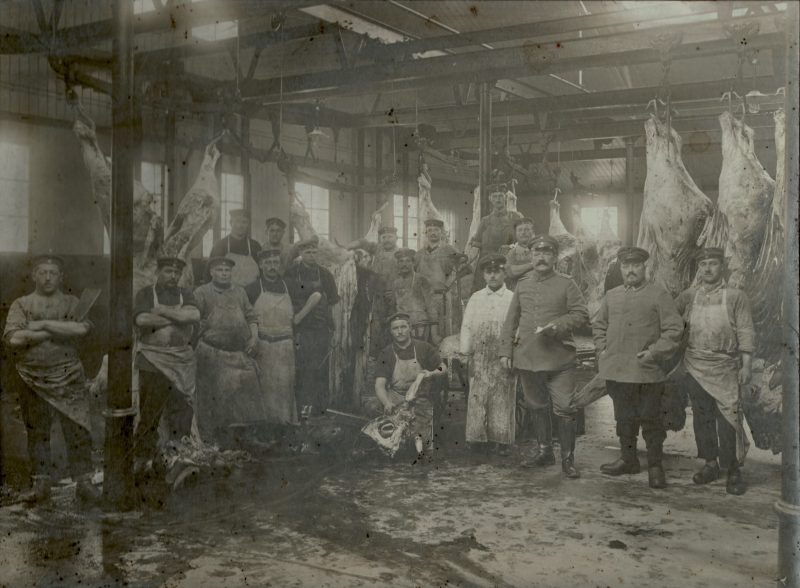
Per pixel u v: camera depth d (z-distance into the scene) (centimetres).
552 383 575
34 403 495
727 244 591
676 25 562
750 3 508
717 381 527
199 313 579
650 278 611
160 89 814
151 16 621
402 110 1010
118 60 467
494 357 618
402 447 602
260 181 1055
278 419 629
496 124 1271
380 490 521
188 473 519
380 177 1227
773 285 579
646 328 543
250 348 618
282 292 648
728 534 436
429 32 721
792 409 362
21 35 654
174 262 562
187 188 938
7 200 794
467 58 695
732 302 525
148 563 391
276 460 588
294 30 725
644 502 498
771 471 578
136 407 486
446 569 382
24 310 504
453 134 1204
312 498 501
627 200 1428
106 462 472
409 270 763
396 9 654
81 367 514
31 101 812
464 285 789
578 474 561
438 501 498
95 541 421
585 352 901
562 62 684
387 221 1119
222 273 611
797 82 356
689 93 832
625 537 430
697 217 592
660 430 538
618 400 556
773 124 937
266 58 992
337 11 661
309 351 683
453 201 1440
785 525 360
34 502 483
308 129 961
